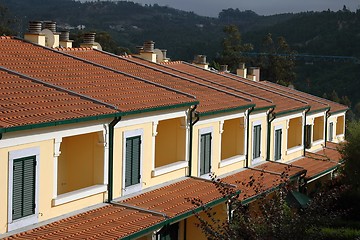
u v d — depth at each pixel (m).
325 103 43.38
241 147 29.56
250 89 36.41
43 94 19.64
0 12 82.50
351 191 30.19
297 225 15.57
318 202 16.77
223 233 16.34
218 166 27.17
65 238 16.38
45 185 17.47
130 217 18.83
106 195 20.12
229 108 26.70
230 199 17.09
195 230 23.56
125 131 20.77
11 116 16.41
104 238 16.73
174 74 30.45
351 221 29.11
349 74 86.31
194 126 24.91
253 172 29.20
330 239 25.80
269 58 84.81
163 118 22.86
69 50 27.98
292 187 18.52
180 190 22.62
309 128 39.94
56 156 17.80
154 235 19.06
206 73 37.53
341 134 47.06
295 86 85.50
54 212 17.92
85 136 20.12
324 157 38.44
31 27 26.53
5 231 16.02
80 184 20.36
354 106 75.25
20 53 24.28
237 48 82.44
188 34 130.00
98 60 28.25
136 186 21.58
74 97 20.19
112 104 20.48
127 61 30.22
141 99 22.33
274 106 32.06
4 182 15.92
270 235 15.33
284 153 35.16
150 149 22.34
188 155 24.75
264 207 16.47
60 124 17.23
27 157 16.67
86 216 18.47
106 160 19.97
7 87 19.38
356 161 31.61
